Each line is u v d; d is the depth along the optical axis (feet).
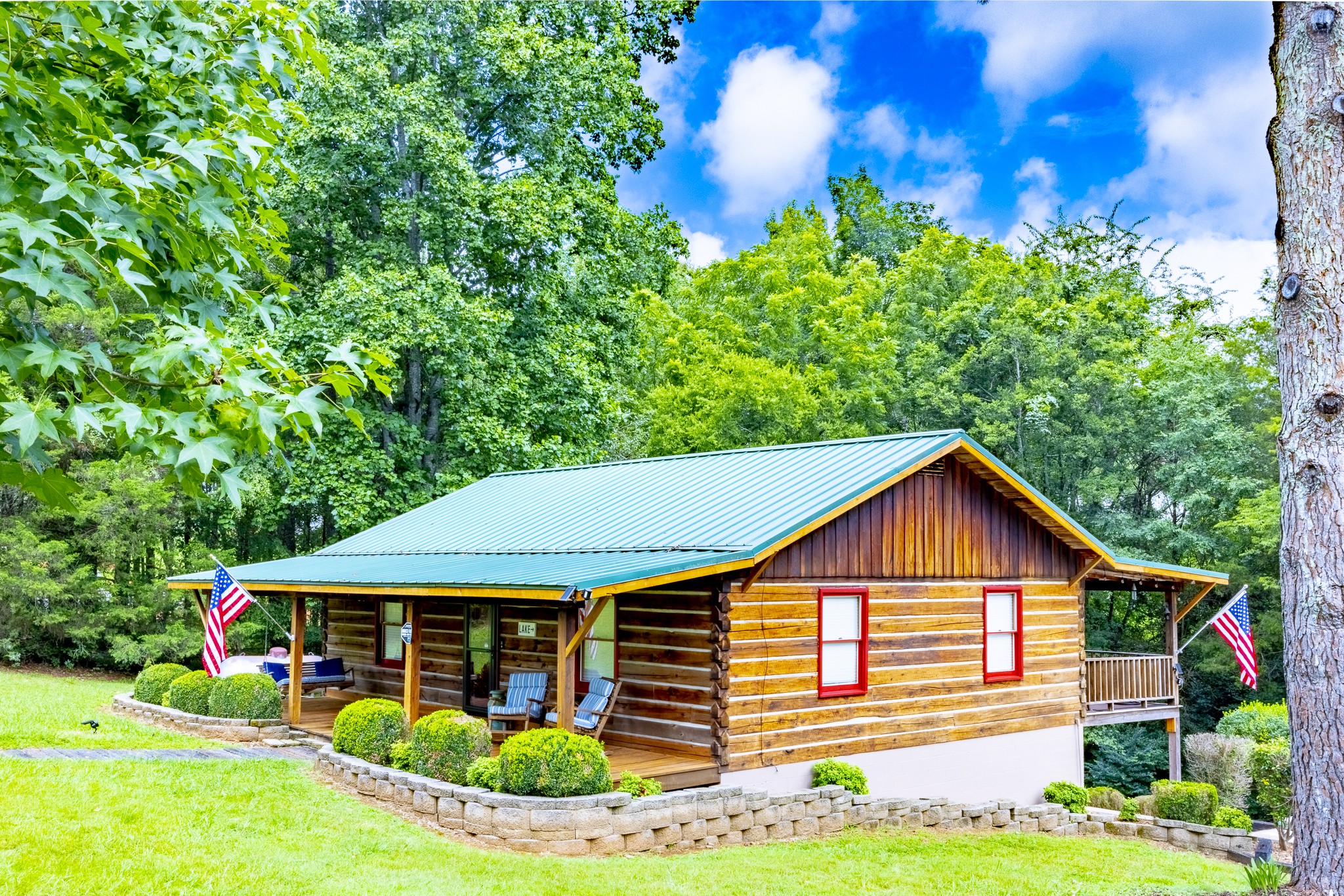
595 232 97.86
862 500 49.21
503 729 50.60
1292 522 25.16
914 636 53.62
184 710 57.31
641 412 121.29
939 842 44.47
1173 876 40.65
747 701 45.73
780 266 129.08
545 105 91.56
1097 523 104.94
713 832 39.55
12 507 85.56
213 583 64.23
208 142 18.01
